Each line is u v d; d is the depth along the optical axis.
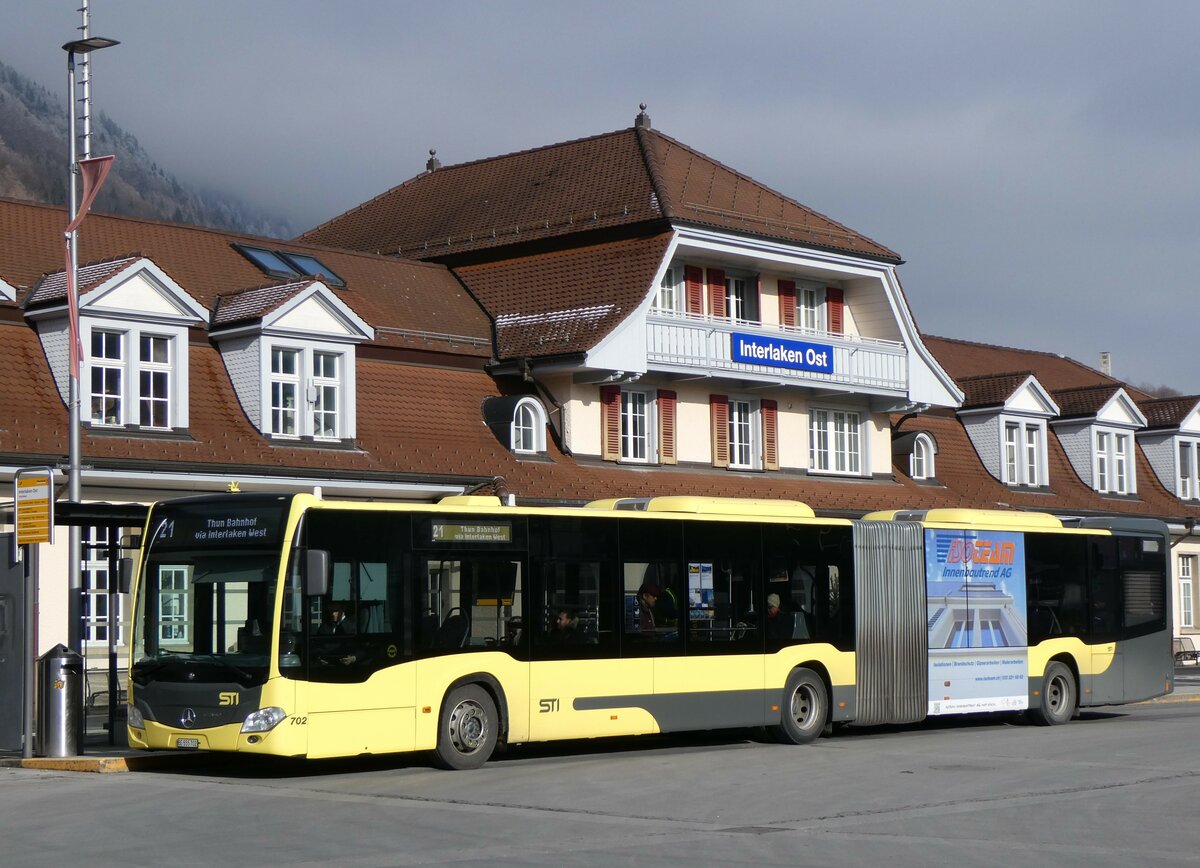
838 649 24.83
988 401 50.19
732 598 23.38
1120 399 54.28
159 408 30.36
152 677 18.91
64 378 28.92
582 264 39.22
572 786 18.11
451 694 19.88
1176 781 18.83
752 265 41.78
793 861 12.73
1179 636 54.97
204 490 29.88
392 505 19.45
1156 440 56.84
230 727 18.23
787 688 24.03
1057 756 22.00
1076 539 29.30
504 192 43.31
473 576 20.17
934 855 13.12
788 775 19.39
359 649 18.86
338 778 19.03
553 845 13.55
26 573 20.94
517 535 20.73
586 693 21.25
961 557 27.00
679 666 22.45
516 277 40.03
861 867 12.46
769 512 24.27
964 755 22.16
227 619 18.64
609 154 42.12
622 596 21.89
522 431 36.47
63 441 27.89
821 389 42.03
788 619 24.16
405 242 43.38
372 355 34.75
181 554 19.09
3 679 21.34
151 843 13.61
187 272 34.06
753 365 40.19
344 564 18.86
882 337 44.59
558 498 35.19
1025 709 28.03
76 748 20.69
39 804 16.41
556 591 21.11
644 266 38.06
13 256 31.20
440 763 19.81
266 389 31.61
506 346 37.75
